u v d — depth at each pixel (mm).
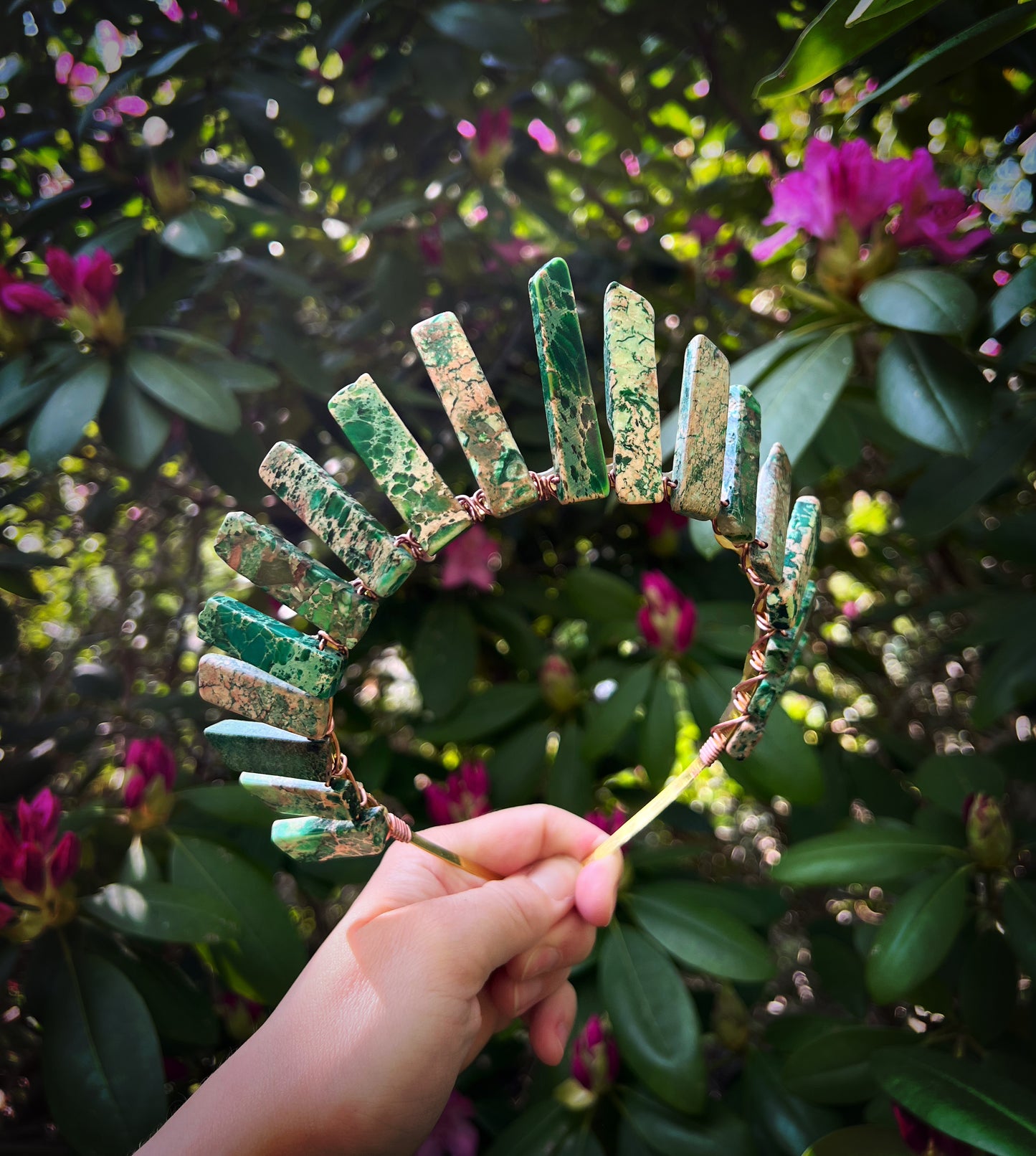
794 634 354
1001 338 479
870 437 582
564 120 835
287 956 455
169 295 538
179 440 669
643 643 569
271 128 592
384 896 396
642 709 604
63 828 486
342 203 744
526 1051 598
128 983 424
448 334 302
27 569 579
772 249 489
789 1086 446
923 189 438
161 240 597
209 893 461
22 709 744
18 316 557
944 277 418
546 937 416
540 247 789
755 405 322
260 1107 323
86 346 540
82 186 597
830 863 460
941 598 653
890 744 640
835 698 724
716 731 388
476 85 689
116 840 497
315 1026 335
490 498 304
